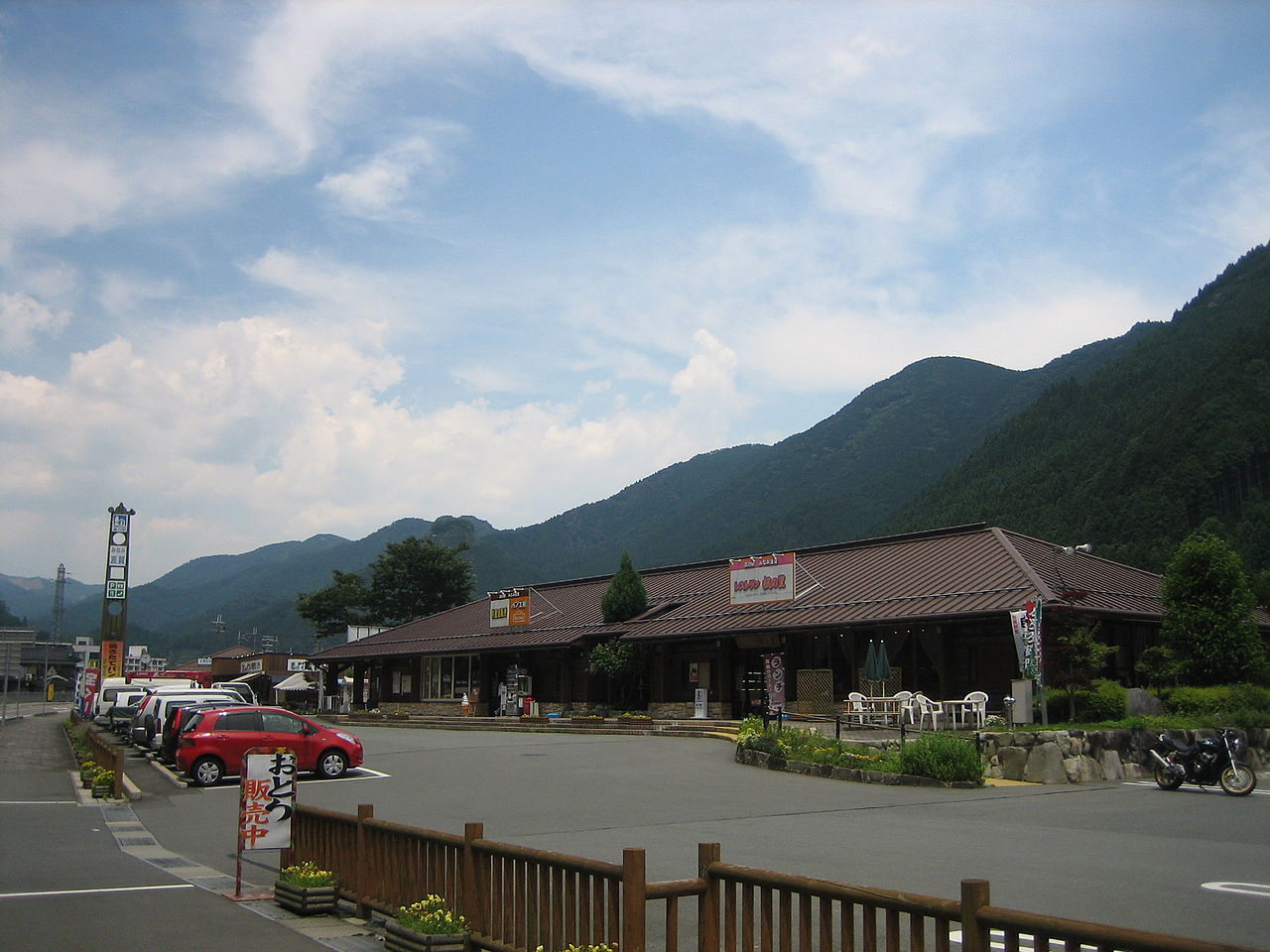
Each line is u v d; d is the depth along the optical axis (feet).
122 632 211.61
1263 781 66.03
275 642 499.10
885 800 56.24
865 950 18.93
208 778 72.74
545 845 43.47
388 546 265.75
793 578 110.22
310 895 32.86
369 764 82.33
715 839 44.04
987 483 433.07
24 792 68.18
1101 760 66.08
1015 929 16.28
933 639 92.89
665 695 124.77
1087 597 89.61
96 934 29.37
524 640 145.69
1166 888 33.04
